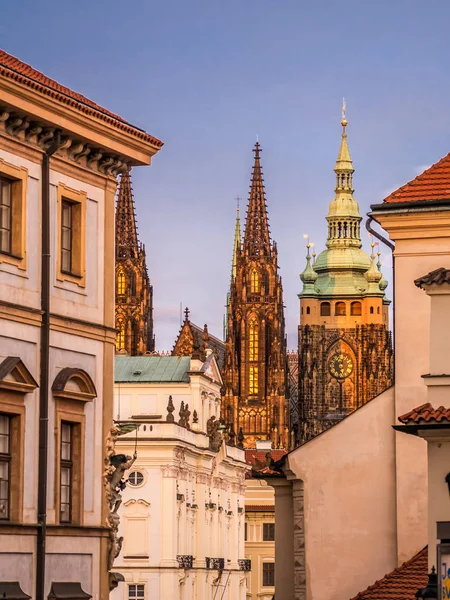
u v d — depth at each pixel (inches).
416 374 2471.7
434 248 2450.8
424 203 2434.8
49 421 2319.1
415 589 2315.5
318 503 2556.6
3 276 2218.3
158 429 6811.0
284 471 2593.5
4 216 2258.9
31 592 2241.6
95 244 2490.2
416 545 2484.0
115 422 2701.8
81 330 2416.3
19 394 2237.9
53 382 2326.5
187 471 7190.0
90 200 2479.1
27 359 2263.8
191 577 7278.5
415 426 2031.3
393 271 2480.3
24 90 2207.2
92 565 2421.3
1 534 2169.0
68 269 2427.4
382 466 2534.5
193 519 7342.5
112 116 2539.4
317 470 2564.0
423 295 2461.9
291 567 2672.2
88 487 2429.9
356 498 2541.8
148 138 2576.3
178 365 7805.1
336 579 2536.9
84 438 2416.3
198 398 7691.9
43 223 2324.1
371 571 2524.6
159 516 6796.3
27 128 2278.5
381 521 2529.5
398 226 2458.2
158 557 6781.5
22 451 2235.5
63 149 2383.1
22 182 2272.4
